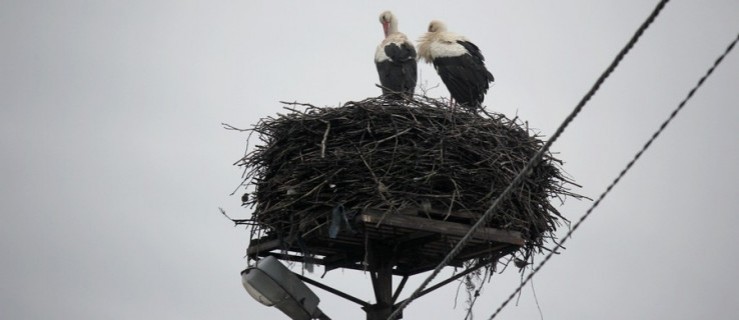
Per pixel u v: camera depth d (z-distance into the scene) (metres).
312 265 14.03
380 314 14.05
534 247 14.59
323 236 13.95
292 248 14.84
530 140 14.77
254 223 14.70
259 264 13.65
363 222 13.09
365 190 13.34
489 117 14.73
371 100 14.52
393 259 14.45
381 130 14.03
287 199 13.95
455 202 13.59
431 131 13.98
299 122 14.48
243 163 15.03
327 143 14.15
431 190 13.55
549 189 14.88
